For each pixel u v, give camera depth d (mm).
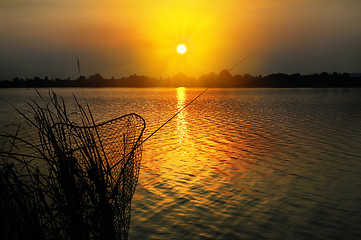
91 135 3318
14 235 2723
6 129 15602
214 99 52312
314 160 10047
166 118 23359
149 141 13484
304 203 6527
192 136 14852
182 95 72188
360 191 7199
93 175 3123
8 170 2949
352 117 22875
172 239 5082
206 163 9695
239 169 9031
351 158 10266
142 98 57906
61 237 2945
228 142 13242
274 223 5648
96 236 3086
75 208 2996
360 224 5602
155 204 6461
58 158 3057
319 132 15852
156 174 8523
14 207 2863
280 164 9578
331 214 6012
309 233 5293
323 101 43938
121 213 3387
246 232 5316
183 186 7547
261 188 7422
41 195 2986
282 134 15320
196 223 5629
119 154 3598
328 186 7551
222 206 6371
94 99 54469
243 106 35719
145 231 5328
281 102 42594
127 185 3551
